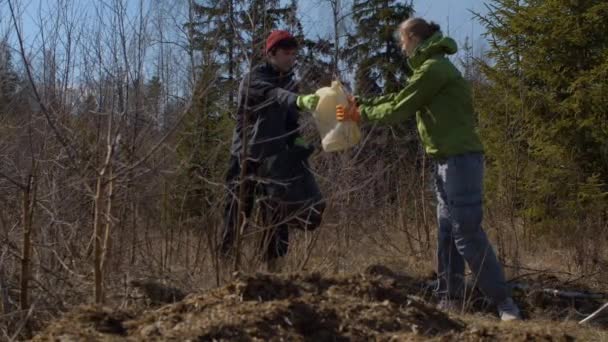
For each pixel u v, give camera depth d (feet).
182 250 17.24
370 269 18.52
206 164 15.97
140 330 10.52
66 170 14.51
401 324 11.57
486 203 24.93
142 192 14.98
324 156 18.03
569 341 12.01
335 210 18.43
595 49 30.25
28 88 14.56
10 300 12.47
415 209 22.98
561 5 30.40
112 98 13.20
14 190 14.97
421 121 15.02
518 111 28.81
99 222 12.04
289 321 10.80
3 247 13.65
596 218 27.09
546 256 23.13
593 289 18.13
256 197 15.74
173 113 13.96
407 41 14.85
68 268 13.47
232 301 11.32
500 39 32.12
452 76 14.38
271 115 15.25
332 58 18.66
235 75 16.15
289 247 17.49
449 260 15.87
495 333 11.75
